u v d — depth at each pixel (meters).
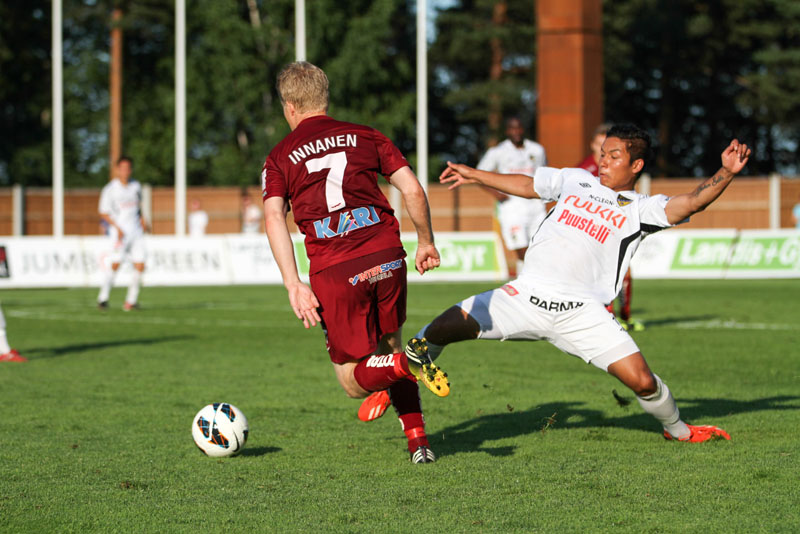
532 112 114.75
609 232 11.73
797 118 111.88
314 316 10.23
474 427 14.18
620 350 11.77
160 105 114.00
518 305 11.87
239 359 22.70
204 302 41.72
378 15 106.44
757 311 34.06
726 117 119.69
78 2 116.81
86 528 9.24
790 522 9.12
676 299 40.09
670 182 71.06
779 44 116.19
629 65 112.31
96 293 49.47
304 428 14.32
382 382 10.57
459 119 119.25
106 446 13.10
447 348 24.50
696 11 114.31
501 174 12.47
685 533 8.82
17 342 26.41
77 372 20.55
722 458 11.85
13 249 50.91
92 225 80.06
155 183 109.81
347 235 10.70
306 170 10.73
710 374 19.30
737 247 54.75
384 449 12.74
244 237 54.66
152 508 9.91
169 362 22.20
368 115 104.50
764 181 74.25
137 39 119.06
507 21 115.94
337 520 9.37
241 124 110.19
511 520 9.27
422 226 10.85
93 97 120.38
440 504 9.90
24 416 15.45
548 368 20.61
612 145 11.91
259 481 11.02
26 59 114.69
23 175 112.88
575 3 62.12
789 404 15.82
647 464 11.59
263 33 106.12
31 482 11.05
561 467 11.49
